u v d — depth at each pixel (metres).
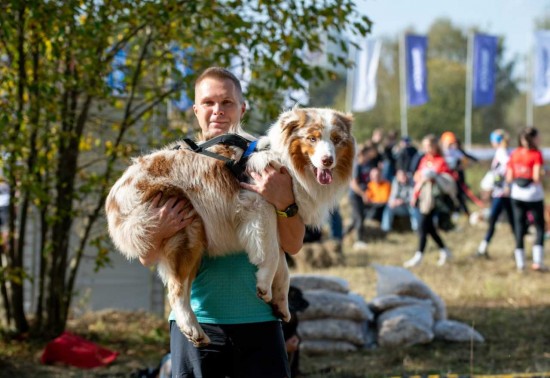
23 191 7.11
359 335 7.67
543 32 24.39
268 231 3.54
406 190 16.22
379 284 8.45
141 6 6.93
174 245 3.56
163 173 3.65
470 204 21.08
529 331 8.36
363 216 15.20
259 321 3.56
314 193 3.66
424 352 7.55
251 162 3.60
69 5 6.38
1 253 7.86
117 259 9.08
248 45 7.23
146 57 7.56
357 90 25.09
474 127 51.03
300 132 3.64
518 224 11.77
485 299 9.98
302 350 7.52
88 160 8.18
